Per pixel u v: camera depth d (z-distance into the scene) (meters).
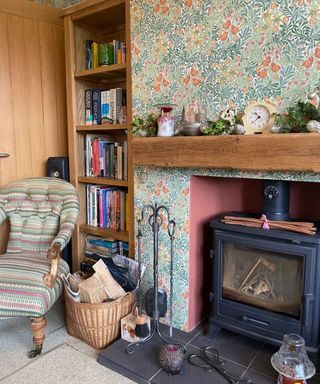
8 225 2.62
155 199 2.04
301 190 1.95
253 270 1.87
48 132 2.75
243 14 1.63
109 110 2.45
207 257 2.13
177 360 1.64
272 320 1.74
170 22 1.86
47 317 2.29
